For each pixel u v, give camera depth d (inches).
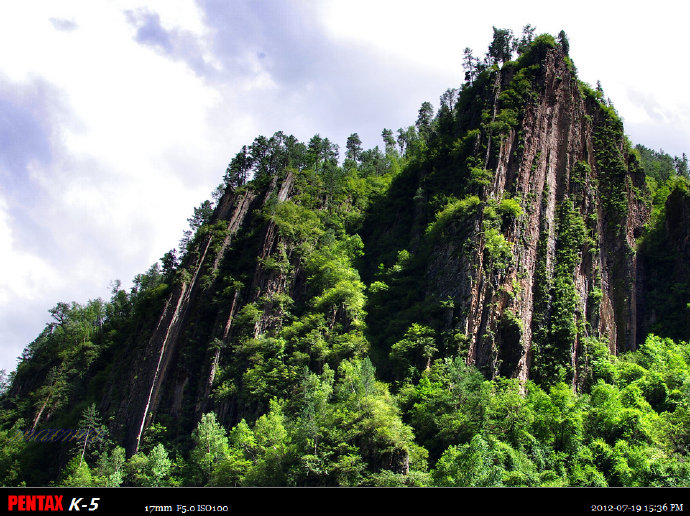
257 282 5590.6
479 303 4311.0
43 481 4864.7
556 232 5024.6
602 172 5546.3
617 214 5295.3
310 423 3543.3
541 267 4744.1
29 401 6151.6
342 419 3543.3
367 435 3393.2
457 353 4094.5
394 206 6314.0
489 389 3695.9
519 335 4195.4
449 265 4655.5
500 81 6131.9
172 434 4734.3
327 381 4197.8
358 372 3996.1
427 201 5693.9
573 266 4783.5
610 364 4320.9
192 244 6446.9
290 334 4950.8
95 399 5674.2
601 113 5944.9
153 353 5423.2
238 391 4707.2
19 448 5236.2
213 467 3954.2
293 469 3366.1
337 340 4643.2
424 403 3705.7
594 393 3809.1
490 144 5388.8
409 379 4035.4
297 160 7490.2
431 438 3540.8
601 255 5064.0
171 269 7298.2
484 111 5757.9
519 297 4446.4
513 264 4571.9
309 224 6215.6
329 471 3240.7
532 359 4298.7
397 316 4687.5
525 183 5167.3
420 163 6422.2
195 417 4793.3
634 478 2972.4
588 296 4749.0
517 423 3454.7
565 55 6225.4
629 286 4997.5
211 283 5846.5
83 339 6870.1
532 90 5767.7
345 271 5452.8
